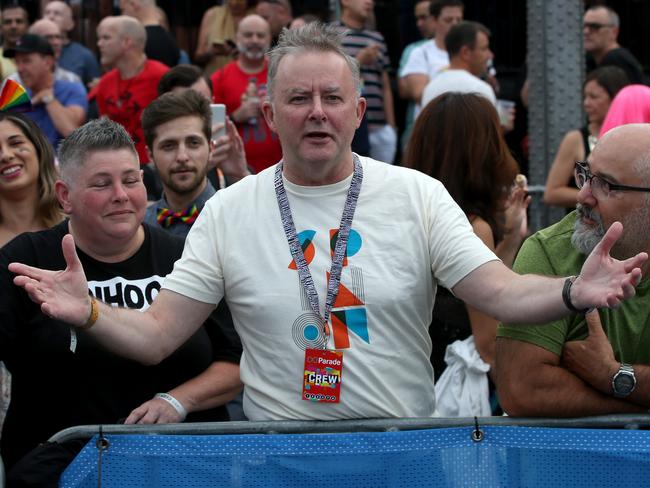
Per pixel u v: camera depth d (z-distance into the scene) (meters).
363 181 4.09
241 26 9.63
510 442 4.05
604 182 4.07
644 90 7.23
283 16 11.08
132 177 4.73
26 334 4.71
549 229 4.38
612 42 10.81
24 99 6.27
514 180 5.79
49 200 6.27
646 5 12.13
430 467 4.00
